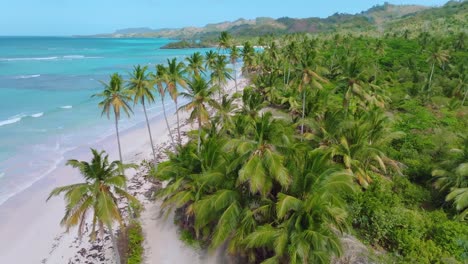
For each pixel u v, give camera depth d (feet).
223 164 61.93
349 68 117.91
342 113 102.06
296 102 159.43
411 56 293.84
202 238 74.13
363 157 88.43
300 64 130.11
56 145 132.98
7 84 246.68
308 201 49.44
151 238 76.33
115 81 86.12
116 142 140.46
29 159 118.62
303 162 58.13
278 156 53.72
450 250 62.18
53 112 178.29
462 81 202.18
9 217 84.53
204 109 96.94
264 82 192.44
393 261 60.44
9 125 153.28
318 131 96.07
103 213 50.93
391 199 76.33
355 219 70.74
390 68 277.23
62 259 70.38
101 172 52.90
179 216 81.66
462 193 74.90
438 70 250.78
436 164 93.15
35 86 244.42
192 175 70.74
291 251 47.57
